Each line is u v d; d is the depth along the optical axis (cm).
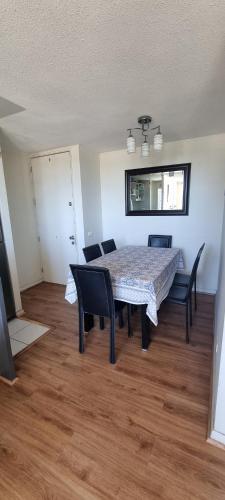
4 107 202
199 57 139
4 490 119
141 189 369
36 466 129
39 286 411
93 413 160
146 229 381
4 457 134
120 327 266
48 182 379
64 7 102
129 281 204
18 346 237
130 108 212
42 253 421
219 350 135
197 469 125
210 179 320
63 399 172
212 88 177
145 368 201
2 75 152
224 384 126
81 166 348
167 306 313
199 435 143
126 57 138
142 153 238
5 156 351
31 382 189
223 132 296
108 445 139
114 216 404
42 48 127
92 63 143
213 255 339
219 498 113
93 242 391
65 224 383
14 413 162
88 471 126
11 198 363
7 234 283
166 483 120
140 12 106
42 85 167
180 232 354
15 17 107
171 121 250
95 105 204
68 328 269
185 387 180
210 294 350
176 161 336
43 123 244
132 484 120
